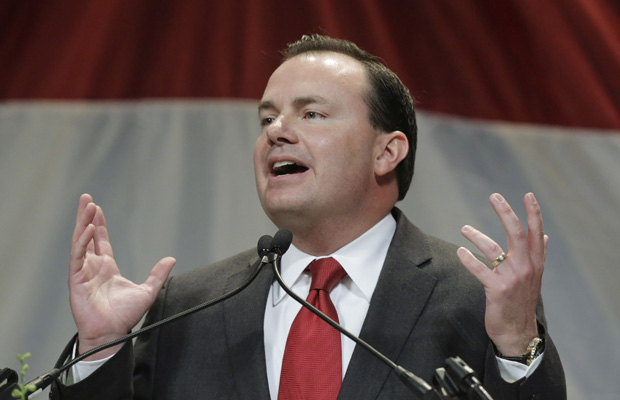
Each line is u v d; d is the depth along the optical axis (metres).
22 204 11.11
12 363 10.21
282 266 6.35
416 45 12.05
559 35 12.16
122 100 11.88
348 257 6.16
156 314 6.30
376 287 5.91
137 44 12.05
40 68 11.86
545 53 12.15
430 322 5.68
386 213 6.54
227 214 11.28
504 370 5.23
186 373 5.85
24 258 10.80
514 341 5.16
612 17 12.15
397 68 11.95
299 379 5.49
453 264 6.14
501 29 12.09
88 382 5.42
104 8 12.09
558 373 5.23
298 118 6.27
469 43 12.06
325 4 12.02
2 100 11.70
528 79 12.11
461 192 11.45
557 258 11.23
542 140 11.89
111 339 5.59
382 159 6.48
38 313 10.52
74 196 11.25
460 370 4.26
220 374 5.76
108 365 5.46
